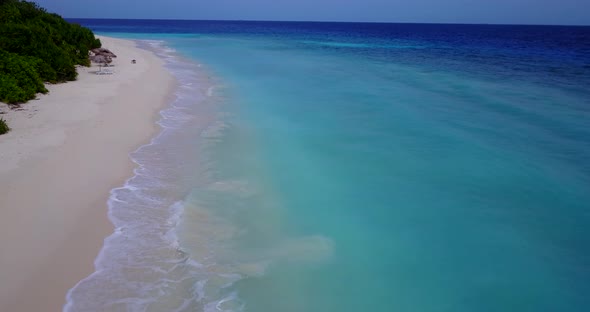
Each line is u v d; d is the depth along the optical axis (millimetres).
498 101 23312
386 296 8109
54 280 7340
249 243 9156
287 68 34969
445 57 47875
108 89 20078
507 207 11414
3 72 17141
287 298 7816
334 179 12773
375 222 10508
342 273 8594
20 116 14859
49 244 8180
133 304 6996
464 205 11477
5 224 8547
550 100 23672
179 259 8234
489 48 64312
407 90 26234
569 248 9711
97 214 9375
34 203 9383
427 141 16359
